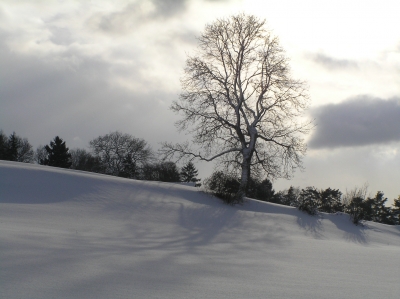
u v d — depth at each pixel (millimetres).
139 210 22578
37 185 23312
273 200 55875
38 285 7152
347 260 13383
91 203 22094
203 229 20797
